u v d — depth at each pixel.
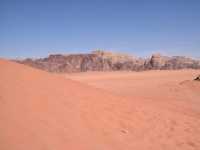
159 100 15.22
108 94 10.98
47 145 4.25
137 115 8.28
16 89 6.52
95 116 6.91
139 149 5.35
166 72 67.19
